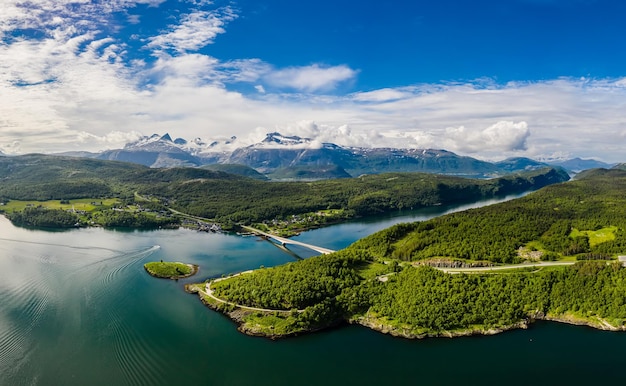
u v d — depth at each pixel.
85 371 172.75
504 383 168.25
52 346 192.12
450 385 166.88
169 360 182.12
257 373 173.25
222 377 170.38
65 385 163.00
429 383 168.00
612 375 172.88
